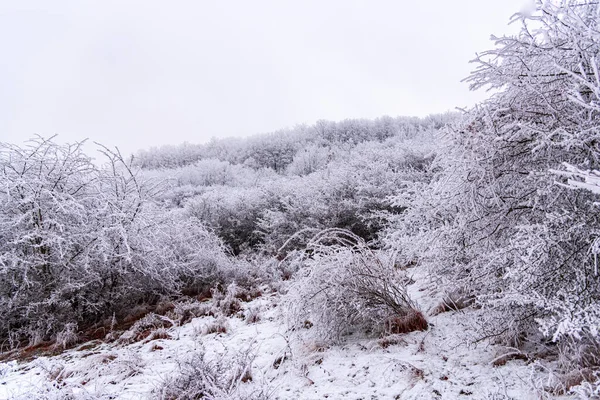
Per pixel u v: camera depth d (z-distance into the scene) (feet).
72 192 16.53
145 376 9.44
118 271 15.94
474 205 8.28
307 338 10.47
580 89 7.32
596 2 7.25
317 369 8.75
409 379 7.48
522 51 7.97
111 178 17.22
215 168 70.38
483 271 8.41
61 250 13.76
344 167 29.63
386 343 9.36
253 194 32.68
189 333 12.94
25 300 14.11
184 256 18.94
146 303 17.04
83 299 15.42
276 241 26.40
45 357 12.10
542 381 6.41
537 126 7.63
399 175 24.93
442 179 9.54
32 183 14.74
